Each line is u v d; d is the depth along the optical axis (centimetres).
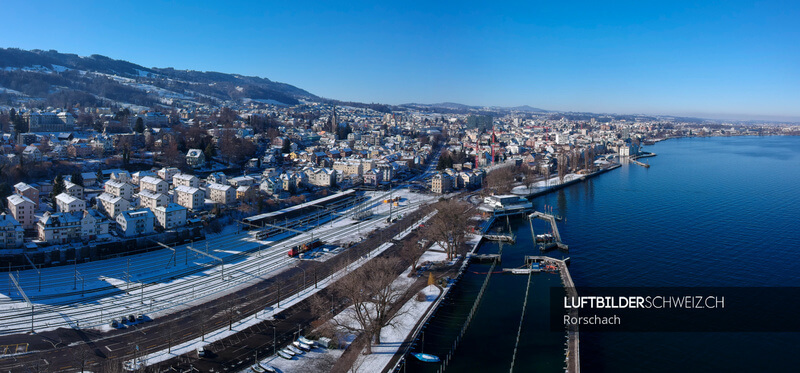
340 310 19375
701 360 16538
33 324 17725
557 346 17362
